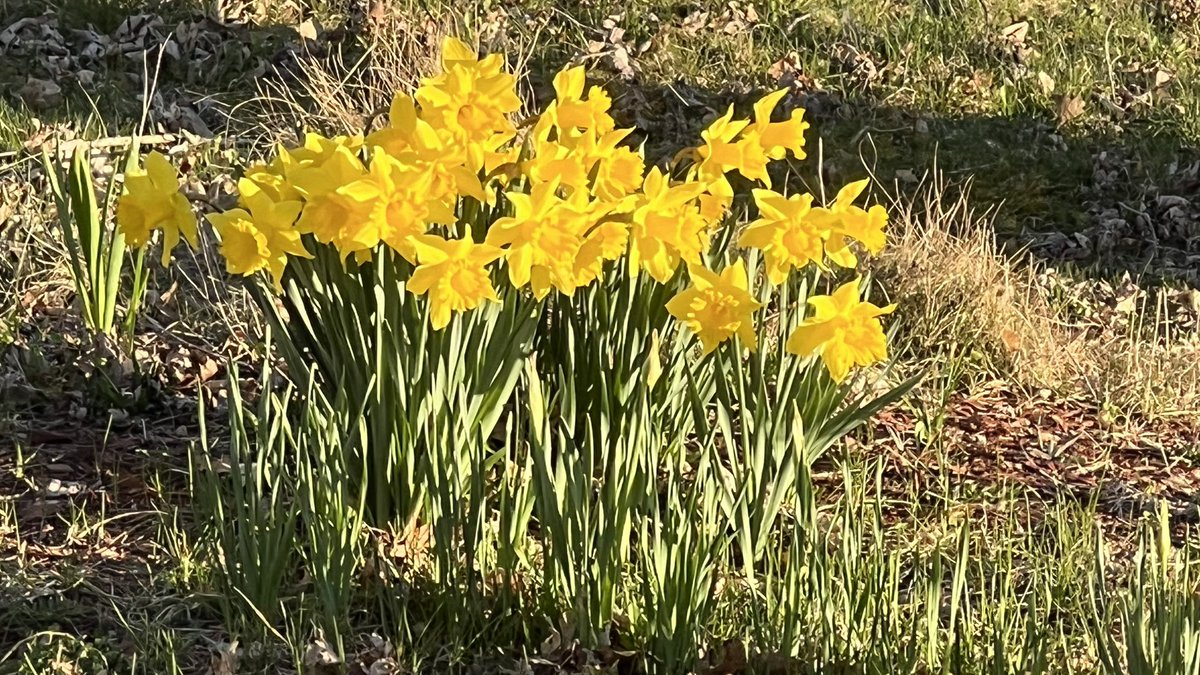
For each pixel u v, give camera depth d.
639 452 2.83
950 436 4.27
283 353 3.17
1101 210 6.60
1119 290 5.83
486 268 2.96
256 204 2.58
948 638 2.66
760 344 3.05
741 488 3.02
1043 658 2.59
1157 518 3.77
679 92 7.04
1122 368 4.89
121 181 5.13
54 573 2.93
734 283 2.70
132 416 3.84
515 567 2.95
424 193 2.52
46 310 4.37
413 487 3.07
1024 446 4.30
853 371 4.37
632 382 3.11
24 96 6.01
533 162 2.77
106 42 6.72
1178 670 2.43
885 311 2.71
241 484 2.74
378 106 5.80
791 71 7.32
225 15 7.09
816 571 2.77
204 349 4.27
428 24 6.64
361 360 3.01
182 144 5.65
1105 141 7.24
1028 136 7.18
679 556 2.64
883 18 8.01
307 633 2.78
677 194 2.67
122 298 4.51
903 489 3.81
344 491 2.76
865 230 2.78
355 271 2.91
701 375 3.38
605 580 2.77
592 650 2.73
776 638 2.75
